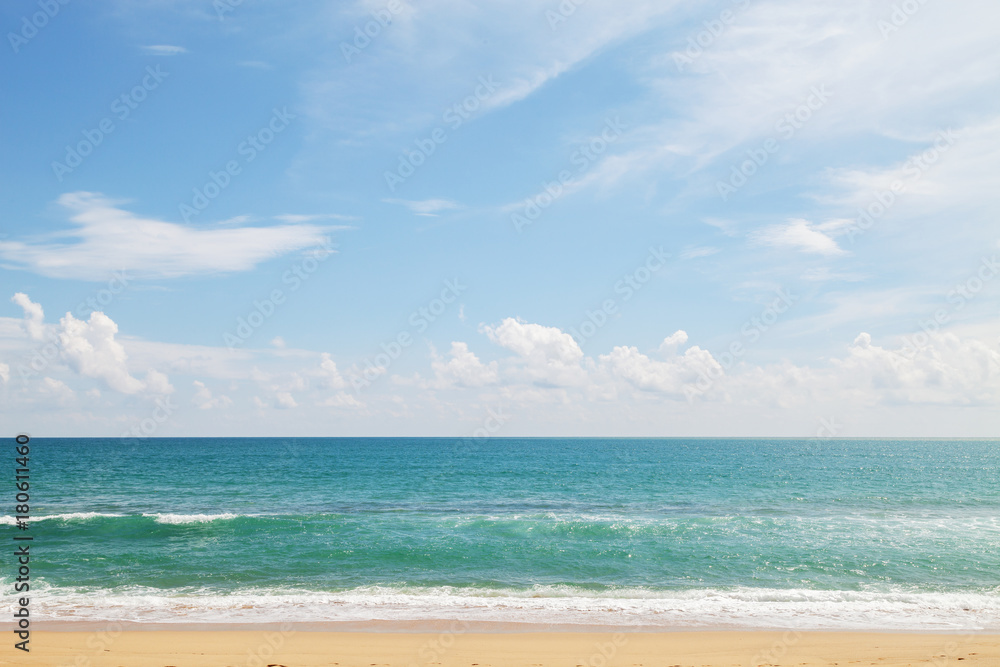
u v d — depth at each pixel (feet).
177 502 104.78
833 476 170.19
